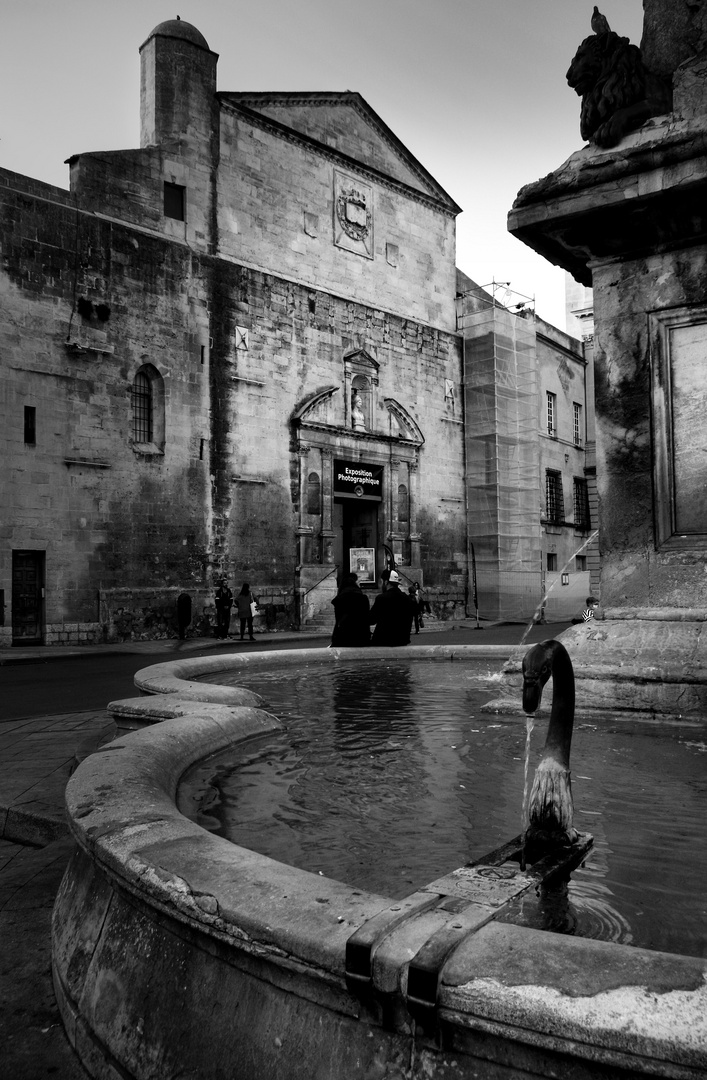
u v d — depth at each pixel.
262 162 31.30
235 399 29.72
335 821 3.00
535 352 41.22
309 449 32.12
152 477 27.03
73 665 19.42
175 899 2.00
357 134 35.31
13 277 23.91
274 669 8.38
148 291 27.22
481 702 5.94
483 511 38.84
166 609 27.03
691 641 5.43
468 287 41.75
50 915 3.50
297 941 1.72
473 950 1.58
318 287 32.97
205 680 7.40
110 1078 2.10
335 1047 1.68
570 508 46.09
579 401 48.22
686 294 6.02
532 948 1.56
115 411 26.14
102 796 2.78
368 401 34.88
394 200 36.88
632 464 6.16
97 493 25.59
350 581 10.81
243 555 29.61
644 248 6.16
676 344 6.07
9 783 5.93
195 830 2.40
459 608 38.25
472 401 39.50
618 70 5.84
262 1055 1.78
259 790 3.46
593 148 5.93
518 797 3.32
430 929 1.68
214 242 29.45
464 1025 1.49
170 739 3.87
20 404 23.92
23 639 23.89
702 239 5.95
